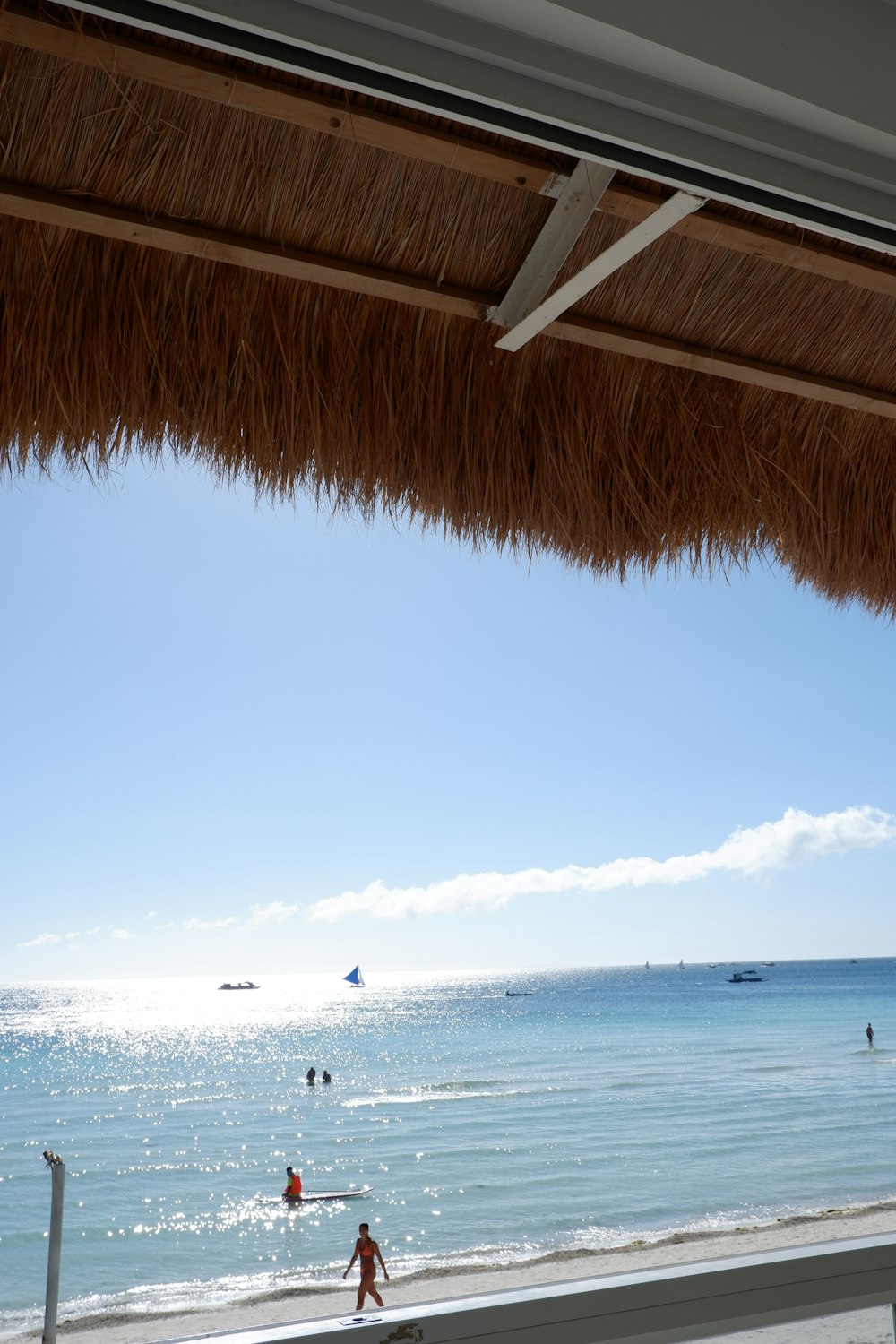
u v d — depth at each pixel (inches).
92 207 42.1
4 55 37.9
